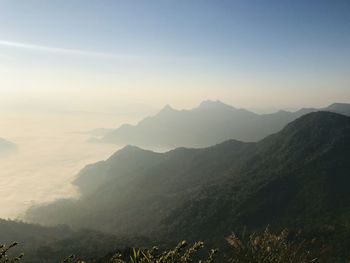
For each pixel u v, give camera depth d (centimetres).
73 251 9594
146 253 524
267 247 645
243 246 657
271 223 13900
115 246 10338
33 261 8694
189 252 507
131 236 12506
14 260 607
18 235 14575
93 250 9619
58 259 8925
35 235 15125
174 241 11919
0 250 596
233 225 14238
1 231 14525
